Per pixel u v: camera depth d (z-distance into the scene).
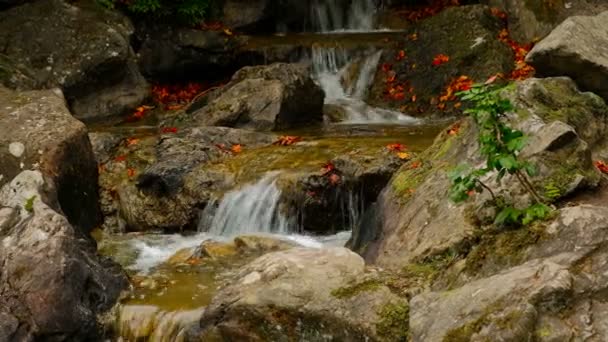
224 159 7.61
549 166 5.06
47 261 5.21
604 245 4.14
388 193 6.11
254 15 12.46
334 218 6.86
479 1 11.91
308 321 4.50
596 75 6.90
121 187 7.58
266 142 8.25
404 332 4.27
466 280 4.47
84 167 7.13
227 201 7.09
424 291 4.57
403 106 10.35
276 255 4.96
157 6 11.27
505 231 4.62
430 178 5.80
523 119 5.63
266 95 9.27
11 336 4.95
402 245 5.41
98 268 5.64
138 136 8.98
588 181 5.04
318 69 11.27
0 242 5.45
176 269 6.09
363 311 4.41
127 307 5.41
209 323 4.81
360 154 7.05
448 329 4.02
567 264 4.08
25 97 7.43
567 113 6.02
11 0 10.93
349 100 10.80
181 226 7.20
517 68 10.05
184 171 7.40
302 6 12.93
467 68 10.18
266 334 4.59
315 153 7.52
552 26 10.36
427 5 13.03
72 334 5.16
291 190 6.88
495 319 3.87
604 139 6.22
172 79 11.32
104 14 10.95
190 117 9.49
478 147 5.64
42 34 10.54
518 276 4.02
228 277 5.88
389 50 11.09
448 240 5.03
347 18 13.08
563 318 3.83
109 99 10.55
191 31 11.32
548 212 4.53
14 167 6.64
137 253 6.59
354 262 4.81
